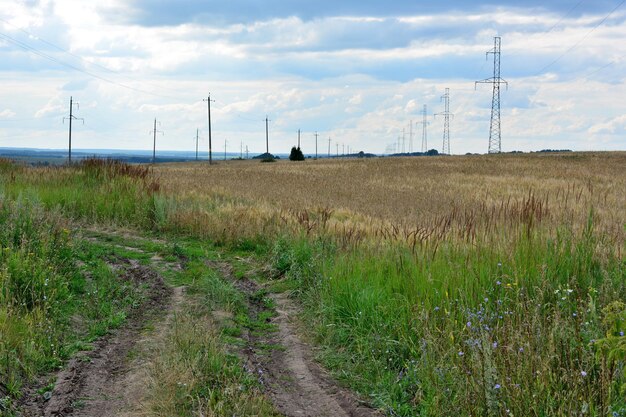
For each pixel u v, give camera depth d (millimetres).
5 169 22891
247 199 22562
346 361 7500
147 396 6082
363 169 63219
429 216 17672
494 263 8789
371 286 8867
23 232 11016
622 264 8297
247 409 5781
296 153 118938
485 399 5379
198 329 7805
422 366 6488
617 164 70312
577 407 5082
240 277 12219
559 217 11172
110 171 21922
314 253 12266
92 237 15359
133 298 9914
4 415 5527
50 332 7621
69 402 5973
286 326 9055
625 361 5129
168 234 16438
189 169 62500
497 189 35188
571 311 7219
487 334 6113
